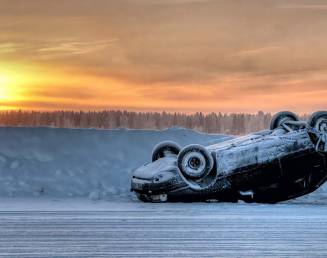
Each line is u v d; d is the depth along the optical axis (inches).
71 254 1032.8
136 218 1423.5
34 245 1104.8
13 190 1963.6
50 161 2245.3
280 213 1519.4
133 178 1780.3
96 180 2102.6
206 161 1704.0
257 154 1738.4
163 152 1865.2
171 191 1715.1
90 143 2428.6
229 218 1428.4
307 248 1095.0
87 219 1405.0
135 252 1051.3
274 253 1053.2
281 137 1758.1
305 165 1756.9
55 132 2509.8
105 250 1065.5
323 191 1994.3
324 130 1754.4
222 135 2573.8
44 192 1969.7
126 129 2598.4
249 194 1750.7
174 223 1353.3
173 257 1016.2
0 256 1016.2
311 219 1417.3
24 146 2348.7
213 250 1071.6
